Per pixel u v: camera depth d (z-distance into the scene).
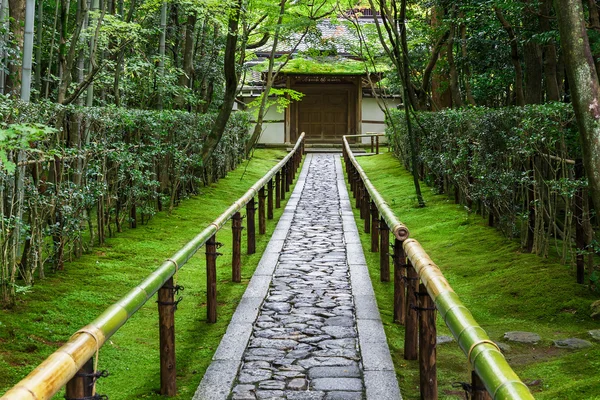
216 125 12.21
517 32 9.44
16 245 5.62
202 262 7.91
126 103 13.77
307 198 13.86
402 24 11.90
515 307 5.77
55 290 5.94
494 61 12.38
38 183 5.90
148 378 4.36
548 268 6.54
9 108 5.06
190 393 4.12
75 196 6.66
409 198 12.36
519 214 7.57
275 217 11.43
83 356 2.49
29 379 2.10
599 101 4.33
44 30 12.48
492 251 7.69
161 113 9.72
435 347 3.90
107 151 7.44
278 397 3.98
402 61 12.84
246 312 5.77
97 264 7.09
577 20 4.32
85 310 5.57
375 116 27.19
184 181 11.70
